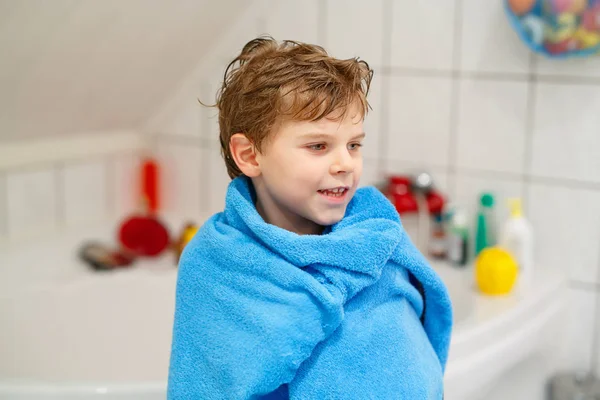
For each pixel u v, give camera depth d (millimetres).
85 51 1869
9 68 1775
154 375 1982
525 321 1664
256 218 884
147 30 1936
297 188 869
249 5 2139
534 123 1820
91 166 2283
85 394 1270
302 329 838
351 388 862
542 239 1866
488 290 1717
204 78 2246
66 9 1687
